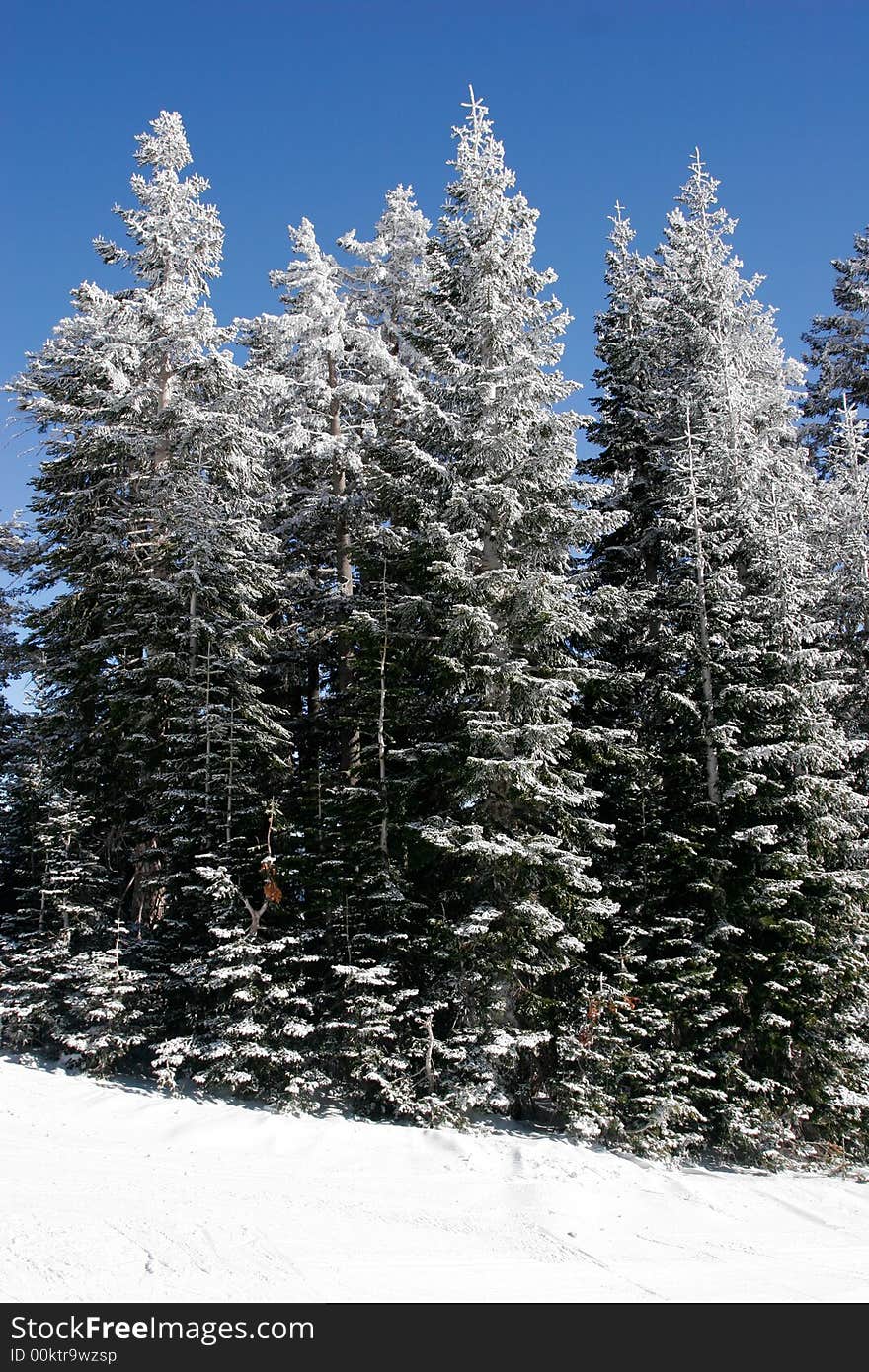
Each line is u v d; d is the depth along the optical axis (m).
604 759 15.30
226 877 13.63
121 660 17.89
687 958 13.99
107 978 13.43
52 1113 11.70
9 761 19.23
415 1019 13.64
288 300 25.00
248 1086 13.17
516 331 16.45
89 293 20.58
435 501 16.48
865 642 19.72
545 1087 13.72
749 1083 13.49
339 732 18.94
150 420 19.66
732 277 22.56
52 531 20.11
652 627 18.30
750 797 15.45
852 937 15.34
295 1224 8.46
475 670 14.71
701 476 17.91
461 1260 8.05
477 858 14.02
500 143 16.86
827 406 30.64
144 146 21.28
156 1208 8.35
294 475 23.23
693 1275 8.20
